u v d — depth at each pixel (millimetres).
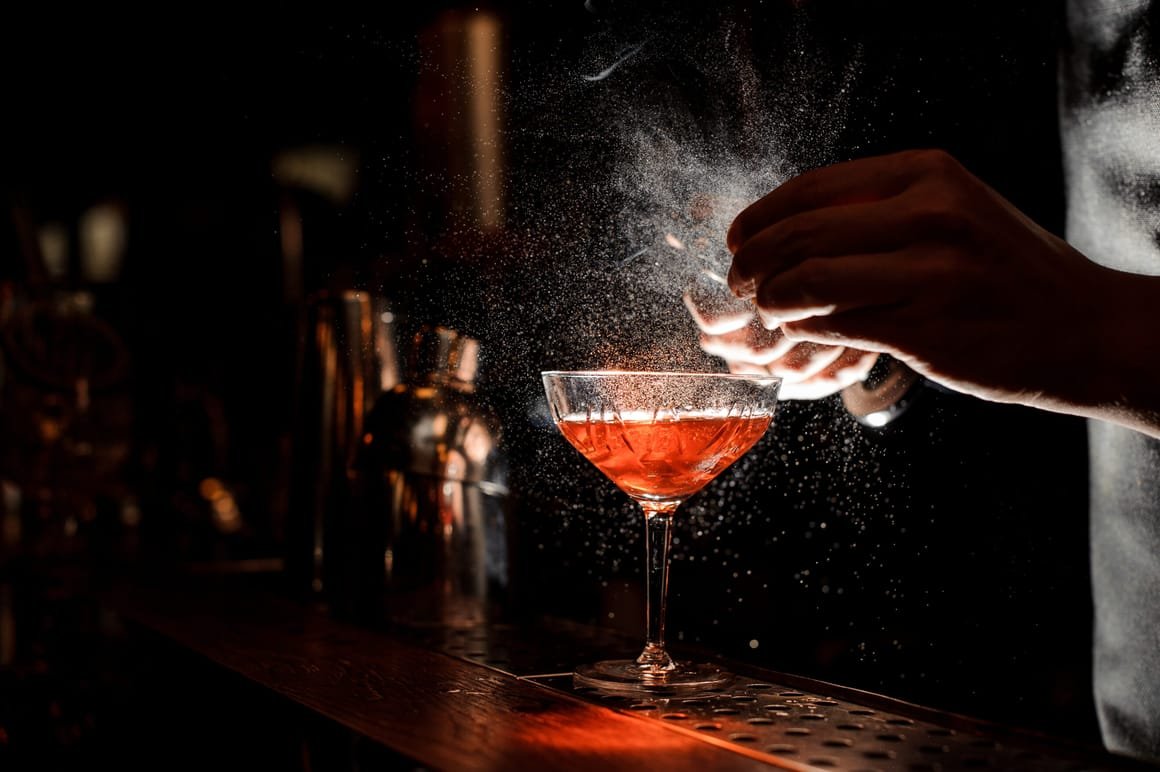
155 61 1617
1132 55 809
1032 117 853
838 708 627
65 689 949
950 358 581
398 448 872
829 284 566
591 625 887
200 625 848
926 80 824
